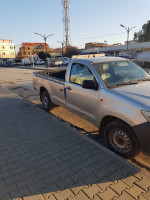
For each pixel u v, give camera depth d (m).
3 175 2.75
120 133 3.05
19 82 13.84
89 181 2.57
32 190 2.43
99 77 3.48
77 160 3.08
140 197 2.26
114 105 3.00
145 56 26.66
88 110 3.74
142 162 3.12
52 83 5.19
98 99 3.36
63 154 3.28
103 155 3.18
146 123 2.56
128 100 2.84
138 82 3.55
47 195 2.34
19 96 8.30
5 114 5.61
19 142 3.79
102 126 3.50
